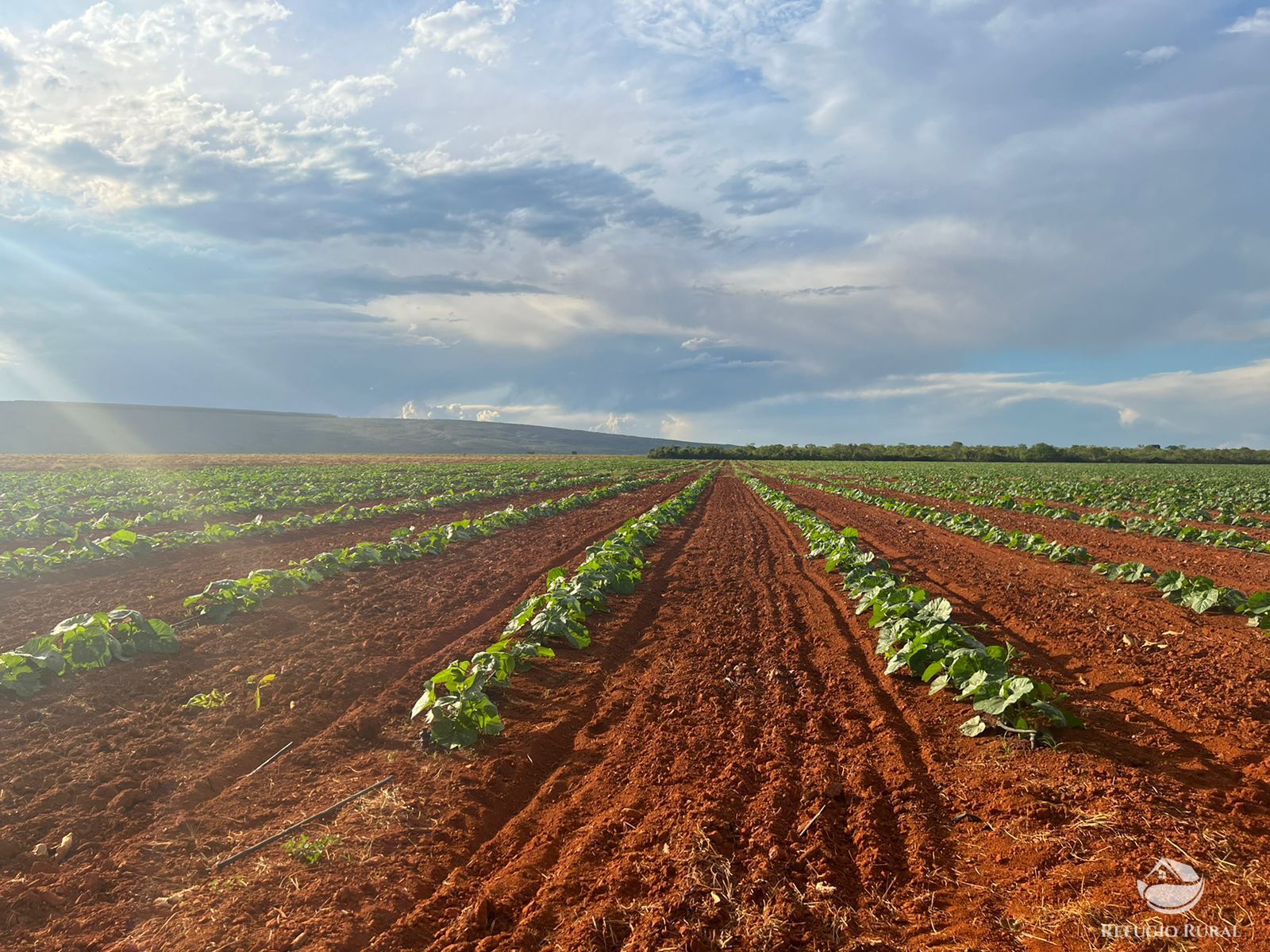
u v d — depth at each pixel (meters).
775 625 11.59
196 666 9.64
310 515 28.17
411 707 8.32
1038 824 5.40
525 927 4.57
